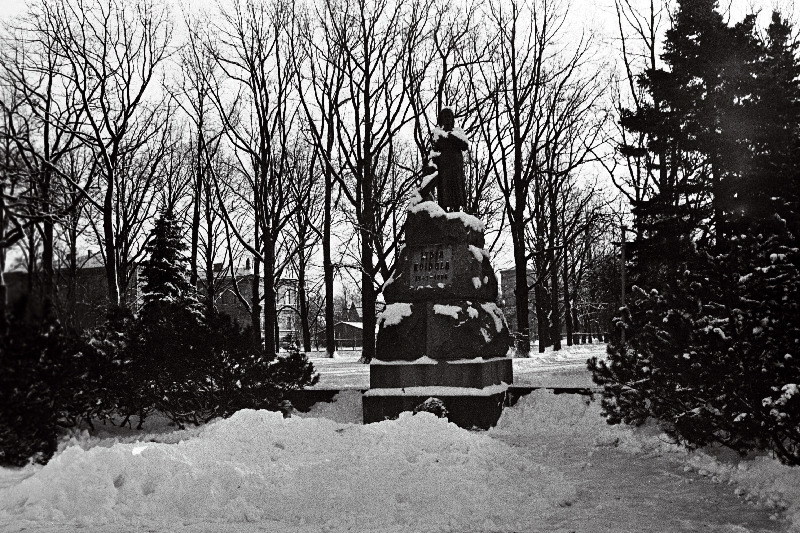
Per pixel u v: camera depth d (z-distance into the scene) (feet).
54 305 36.09
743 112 62.59
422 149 102.78
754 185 52.60
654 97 73.92
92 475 27.53
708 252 37.11
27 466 31.45
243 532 23.84
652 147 75.15
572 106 114.83
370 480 28.45
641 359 38.86
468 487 28.04
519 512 26.08
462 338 53.47
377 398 52.85
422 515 25.53
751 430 30.76
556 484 30.55
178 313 48.98
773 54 70.44
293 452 34.50
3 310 29.84
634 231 74.18
